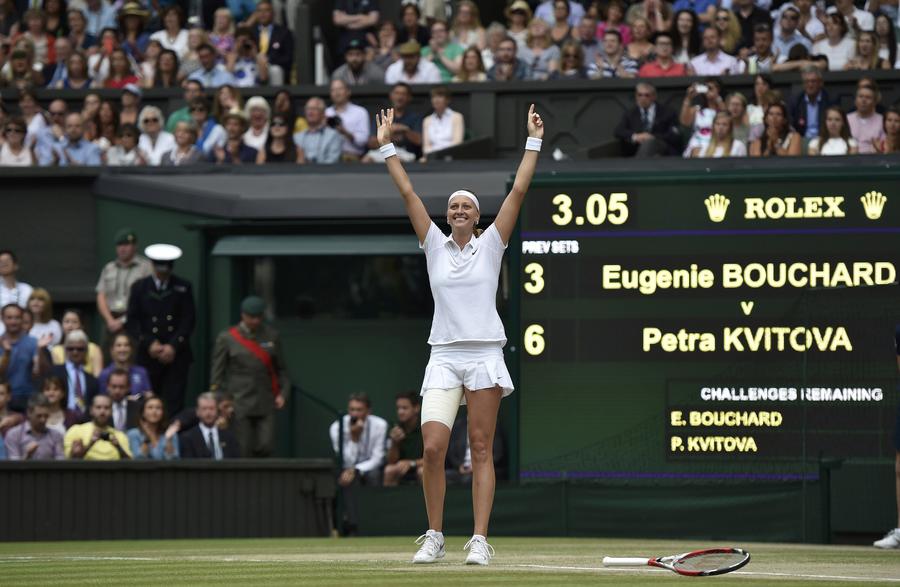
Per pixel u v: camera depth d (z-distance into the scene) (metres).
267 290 27.19
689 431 21.48
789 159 24.02
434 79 28.84
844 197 21.41
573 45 27.72
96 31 32.53
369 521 21.80
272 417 24.97
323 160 27.06
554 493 21.22
